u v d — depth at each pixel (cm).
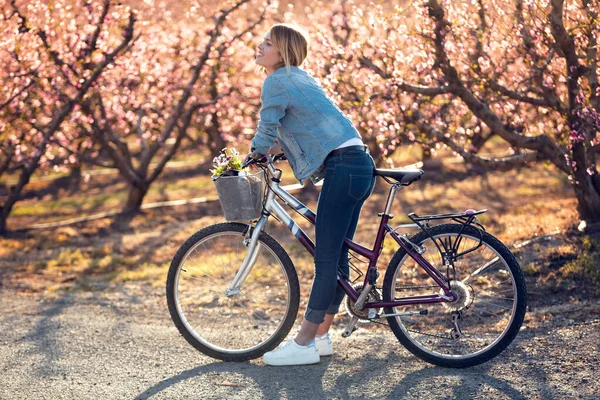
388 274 356
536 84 645
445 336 357
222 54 1134
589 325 387
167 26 1098
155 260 793
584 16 529
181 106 1160
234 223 374
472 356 341
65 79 944
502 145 1752
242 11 1113
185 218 1141
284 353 357
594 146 620
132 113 1184
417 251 353
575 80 572
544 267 521
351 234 366
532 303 454
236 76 1266
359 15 695
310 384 331
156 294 585
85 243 956
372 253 357
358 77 707
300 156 340
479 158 690
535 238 620
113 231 1061
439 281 349
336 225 338
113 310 529
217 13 1098
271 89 334
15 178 1817
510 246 605
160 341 415
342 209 337
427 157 1473
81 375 359
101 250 874
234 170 354
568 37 540
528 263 535
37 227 1119
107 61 938
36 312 521
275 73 340
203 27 1153
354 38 716
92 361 381
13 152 1102
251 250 370
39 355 395
